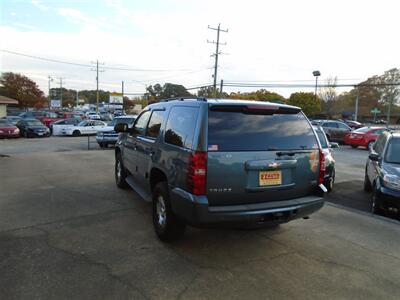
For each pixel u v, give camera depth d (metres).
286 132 3.89
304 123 4.11
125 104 96.56
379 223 5.24
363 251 4.14
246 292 3.12
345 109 76.25
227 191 3.51
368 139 19.27
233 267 3.61
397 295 3.15
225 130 3.54
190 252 3.97
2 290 3.04
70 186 7.35
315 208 3.99
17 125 27.30
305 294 3.11
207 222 3.41
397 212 5.58
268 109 3.79
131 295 3.02
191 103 3.86
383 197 5.65
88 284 3.18
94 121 28.78
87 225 4.81
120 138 7.08
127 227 4.76
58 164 10.77
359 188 8.30
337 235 4.67
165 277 3.36
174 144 3.96
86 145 19.92
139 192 5.29
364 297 3.10
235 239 4.41
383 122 68.25
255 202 3.69
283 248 4.17
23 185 7.42
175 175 3.80
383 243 4.41
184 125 3.84
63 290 3.07
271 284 3.28
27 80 69.06
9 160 11.79
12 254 3.80
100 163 11.05
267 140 3.73
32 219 5.03
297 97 59.84
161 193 4.18
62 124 28.27
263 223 3.64
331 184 7.78
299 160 3.93
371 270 3.63
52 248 3.98
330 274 3.52
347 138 20.50
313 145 4.09
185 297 3.01
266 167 3.66
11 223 4.84
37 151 16.17
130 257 3.79
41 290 3.06
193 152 3.45
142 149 5.22
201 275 3.42
